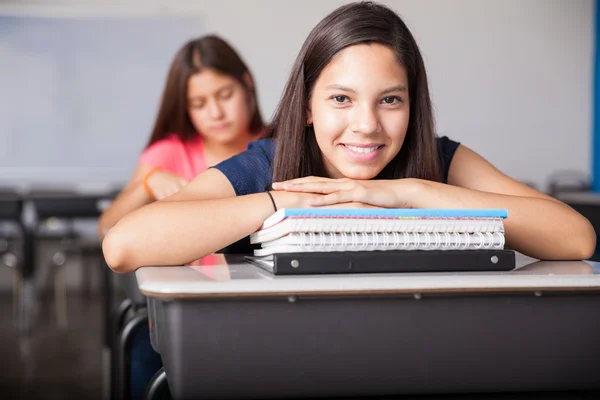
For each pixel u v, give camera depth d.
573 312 0.79
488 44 6.99
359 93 1.08
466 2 6.94
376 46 1.08
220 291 0.71
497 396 0.80
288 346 0.73
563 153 7.12
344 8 1.13
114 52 6.73
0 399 2.92
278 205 0.99
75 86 6.73
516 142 7.07
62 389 3.09
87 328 4.66
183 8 6.75
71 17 6.68
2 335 4.43
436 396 0.79
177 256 0.95
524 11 7.00
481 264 0.85
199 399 0.73
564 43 7.06
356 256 0.81
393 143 1.12
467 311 0.76
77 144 6.77
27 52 6.68
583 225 1.08
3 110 6.68
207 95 2.16
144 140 6.80
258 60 6.84
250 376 0.73
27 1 6.64
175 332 0.72
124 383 1.47
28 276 5.31
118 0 6.70
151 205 0.98
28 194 5.61
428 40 6.94
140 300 1.44
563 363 0.79
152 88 6.79
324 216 0.82
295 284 0.72
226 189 1.23
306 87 1.19
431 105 1.23
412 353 0.76
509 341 0.78
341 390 0.75
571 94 7.09
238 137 2.22
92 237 6.62
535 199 1.09
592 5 7.05
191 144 2.21
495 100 7.03
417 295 0.75
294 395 0.74
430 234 0.85
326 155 1.16
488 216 0.87
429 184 1.06
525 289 0.76
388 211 0.84
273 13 6.82
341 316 0.74
